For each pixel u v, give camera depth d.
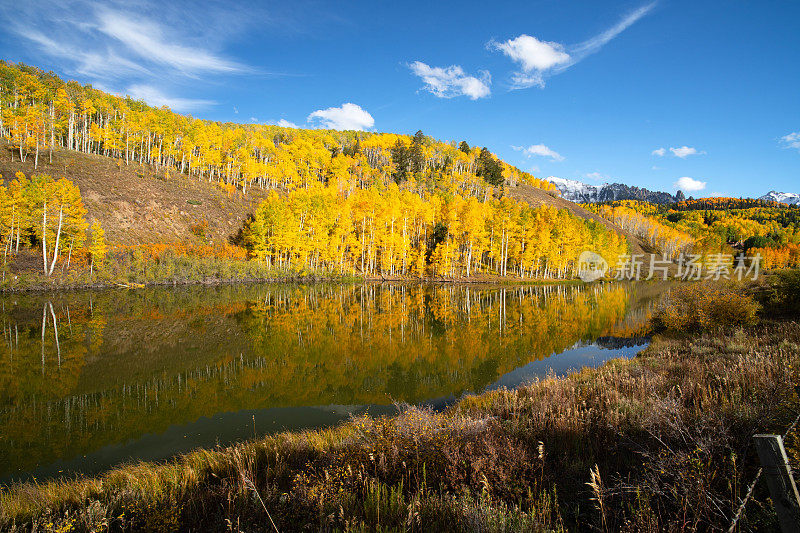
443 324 21.98
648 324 20.95
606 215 143.12
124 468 6.69
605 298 35.81
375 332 19.66
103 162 58.53
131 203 51.59
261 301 31.06
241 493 4.41
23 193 36.28
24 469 7.01
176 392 11.20
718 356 9.34
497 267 60.03
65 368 13.24
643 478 3.75
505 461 4.46
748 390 5.57
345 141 144.50
